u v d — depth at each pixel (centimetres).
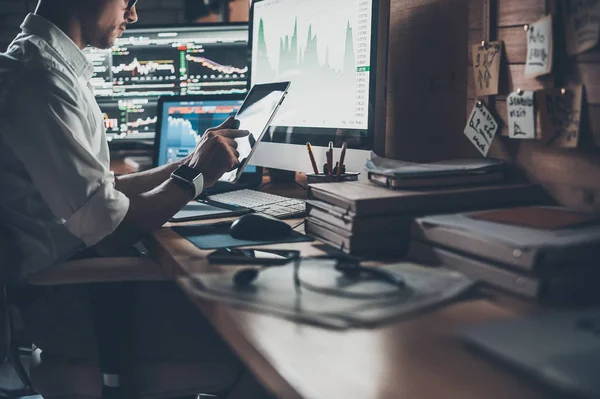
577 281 68
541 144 100
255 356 56
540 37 96
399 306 65
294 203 136
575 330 56
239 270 77
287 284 74
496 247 72
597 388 45
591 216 84
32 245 109
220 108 185
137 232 112
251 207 135
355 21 140
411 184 98
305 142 156
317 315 63
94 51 224
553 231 76
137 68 224
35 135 107
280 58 167
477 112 112
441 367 51
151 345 110
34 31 122
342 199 93
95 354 111
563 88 94
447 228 81
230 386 112
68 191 107
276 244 101
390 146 145
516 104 103
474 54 112
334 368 51
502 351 52
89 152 109
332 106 148
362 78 139
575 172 94
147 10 326
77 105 115
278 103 136
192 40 221
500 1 106
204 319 114
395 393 47
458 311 65
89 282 100
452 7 119
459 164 106
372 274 76
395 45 140
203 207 139
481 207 97
